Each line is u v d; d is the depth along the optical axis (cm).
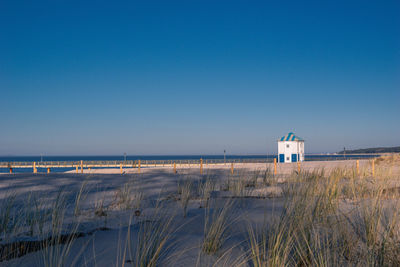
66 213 509
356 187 686
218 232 333
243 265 281
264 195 707
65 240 326
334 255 293
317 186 639
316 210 440
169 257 291
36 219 421
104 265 263
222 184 982
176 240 344
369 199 552
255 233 379
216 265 278
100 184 989
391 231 358
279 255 289
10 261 267
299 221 358
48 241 317
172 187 930
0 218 411
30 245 301
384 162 1691
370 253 313
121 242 325
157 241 311
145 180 1130
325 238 347
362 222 410
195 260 288
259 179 1081
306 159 4347
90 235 355
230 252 315
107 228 390
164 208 572
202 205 609
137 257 276
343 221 410
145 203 635
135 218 470
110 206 597
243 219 457
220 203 623
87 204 623
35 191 790
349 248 319
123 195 677
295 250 319
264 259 290
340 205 537
